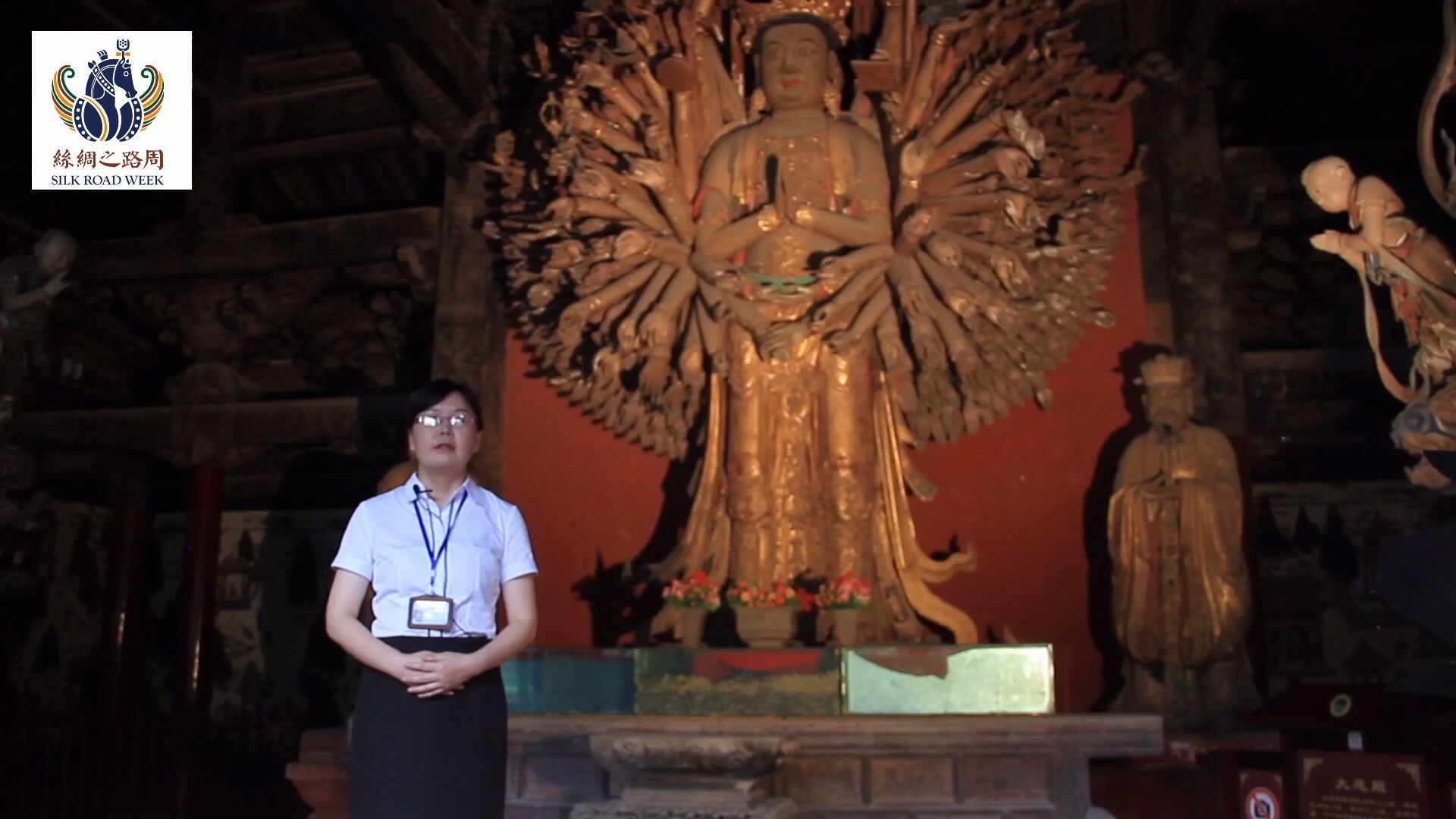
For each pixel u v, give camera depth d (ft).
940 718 20.77
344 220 35.83
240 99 39.17
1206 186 30.14
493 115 34.04
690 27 28.37
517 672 23.07
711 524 26.32
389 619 11.33
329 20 38.19
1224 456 25.45
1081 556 28.02
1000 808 20.74
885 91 27.91
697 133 28.35
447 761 10.92
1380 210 21.35
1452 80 20.84
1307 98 36.24
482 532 11.79
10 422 30.55
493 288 33.14
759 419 25.67
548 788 21.91
